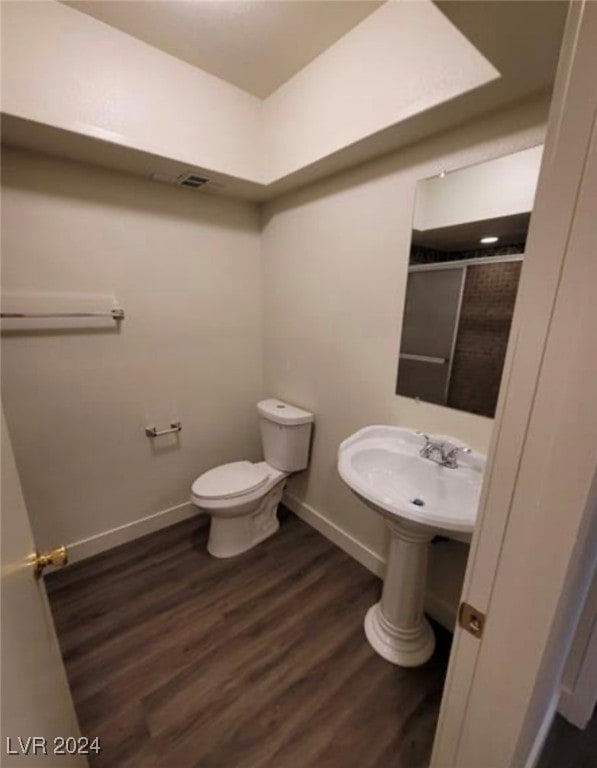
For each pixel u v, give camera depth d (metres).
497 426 0.52
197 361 2.26
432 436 1.52
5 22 1.24
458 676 0.65
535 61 0.98
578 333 0.43
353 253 1.78
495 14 0.82
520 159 1.19
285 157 1.80
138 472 2.15
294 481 2.44
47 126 1.36
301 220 2.04
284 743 1.18
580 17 0.38
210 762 1.13
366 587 1.83
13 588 0.58
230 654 1.47
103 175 1.75
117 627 1.60
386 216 1.60
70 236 1.71
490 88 1.09
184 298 2.14
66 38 1.34
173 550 2.10
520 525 0.52
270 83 1.75
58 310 1.73
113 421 2.00
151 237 1.95
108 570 1.94
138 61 1.49
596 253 0.41
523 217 1.20
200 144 1.71
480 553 0.57
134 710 1.27
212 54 1.56
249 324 2.46
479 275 1.33
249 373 2.54
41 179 1.61
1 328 1.61
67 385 1.82
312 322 2.09
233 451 2.56
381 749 1.17
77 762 0.88
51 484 1.86
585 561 0.75
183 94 1.63
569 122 0.41
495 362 1.33
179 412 2.25
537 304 0.46
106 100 1.45
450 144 1.35
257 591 1.80
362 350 1.82
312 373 2.15
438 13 1.14
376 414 1.80
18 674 0.55
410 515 1.12
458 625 0.63
